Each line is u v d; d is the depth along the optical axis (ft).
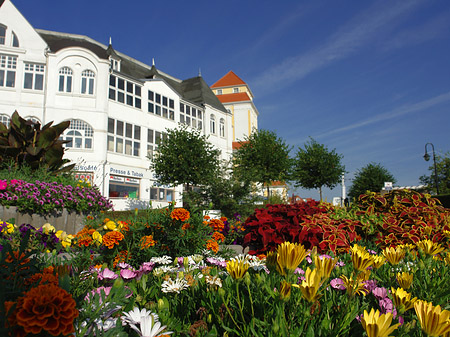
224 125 122.93
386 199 17.99
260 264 7.09
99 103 75.46
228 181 46.65
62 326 2.92
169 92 98.22
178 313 5.28
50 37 90.27
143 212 14.89
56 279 4.09
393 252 6.23
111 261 9.59
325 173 98.48
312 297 3.87
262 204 53.06
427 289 5.79
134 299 4.79
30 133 28.50
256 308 4.95
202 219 13.97
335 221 14.67
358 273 4.65
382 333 3.07
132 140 84.64
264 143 89.04
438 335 3.16
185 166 62.13
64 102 73.05
